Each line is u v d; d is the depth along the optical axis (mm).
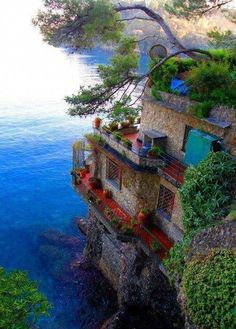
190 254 15000
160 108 23719
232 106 18328
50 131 66625
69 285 31859
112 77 26453
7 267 33625
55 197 46594
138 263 25703
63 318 28500
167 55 24359
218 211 16609
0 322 11812
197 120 20484
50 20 23578
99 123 28016
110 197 27781
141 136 26531
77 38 24312
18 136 63219
